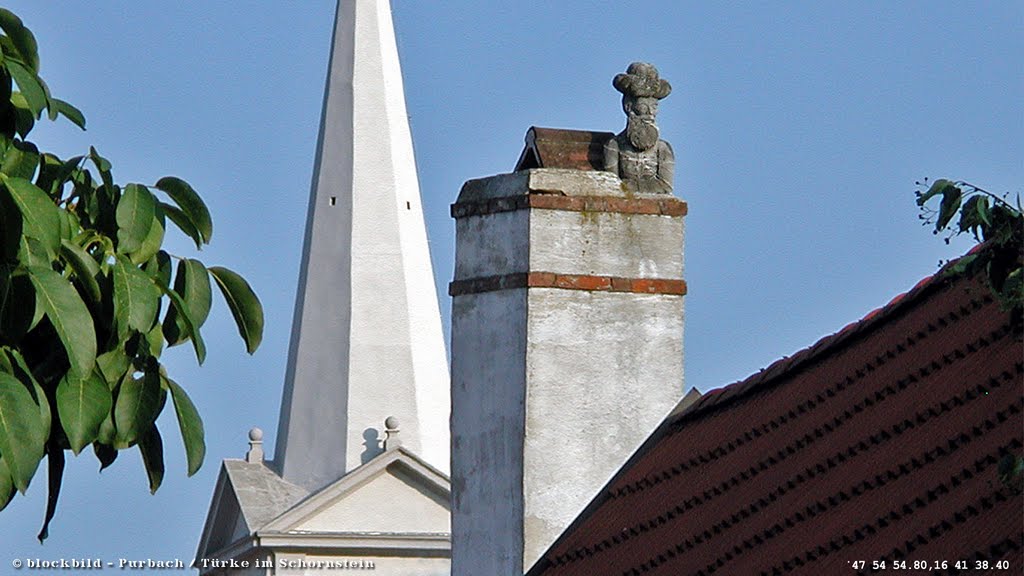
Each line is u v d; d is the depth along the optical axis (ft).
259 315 109.40
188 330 105.50
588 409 148.05
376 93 476.54
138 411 105.29
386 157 473.67
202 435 106.83
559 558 144.15
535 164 154.10
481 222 151.94
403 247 469.16
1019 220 100.63
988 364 127.24
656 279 150.71
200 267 107.65
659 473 144.87
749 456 138.92
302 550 391.24
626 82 153.69
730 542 131.34
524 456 146.51
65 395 101.86
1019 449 117.50
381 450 447.01
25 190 100.48
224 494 413.80
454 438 151.74
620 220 150.71
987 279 104.17
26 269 100.32
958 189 101.30
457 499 151.23
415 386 458.50
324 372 456.04
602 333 149.18
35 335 104.12
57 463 106.42
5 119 105.70
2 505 98.68
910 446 125.80
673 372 150.10
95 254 105.29
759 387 146.00
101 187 106.63
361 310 461.78
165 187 108.37
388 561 393.29
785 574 124.16
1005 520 112.57
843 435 132.98
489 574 147.74
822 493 128.67
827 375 140.46
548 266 148.87
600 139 154.20
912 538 116.78
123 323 102.68
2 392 98.73
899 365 135.03
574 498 146.82
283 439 445.37
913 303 140.46
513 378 148.05
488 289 150.71
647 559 136.56
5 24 106.63
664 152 153.17
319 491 399.03
